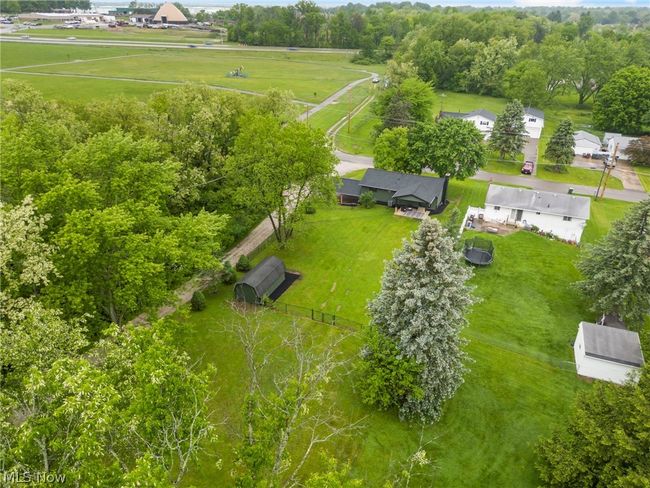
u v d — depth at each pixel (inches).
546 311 1579.7
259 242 1978.3
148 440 654.5
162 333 863.1
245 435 842.8
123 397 696.4
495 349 1382.9
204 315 1470.2
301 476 975.0
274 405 790.5
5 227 895.1
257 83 5236.2
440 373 1088.8
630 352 1253.1
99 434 632.4
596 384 983.0
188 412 679.7
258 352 1311.5
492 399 1199.6
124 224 1034.7
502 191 2262.6
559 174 3085.6
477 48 5634.8
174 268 1293.1
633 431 847.7
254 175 1763.0
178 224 1289.4
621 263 1440.7
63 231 1015.6
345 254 1905.8
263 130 1727.4
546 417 1151.0
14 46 6550.2
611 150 3489.2
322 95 4881.9
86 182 1079.6
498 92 5413.4
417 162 2583.7
